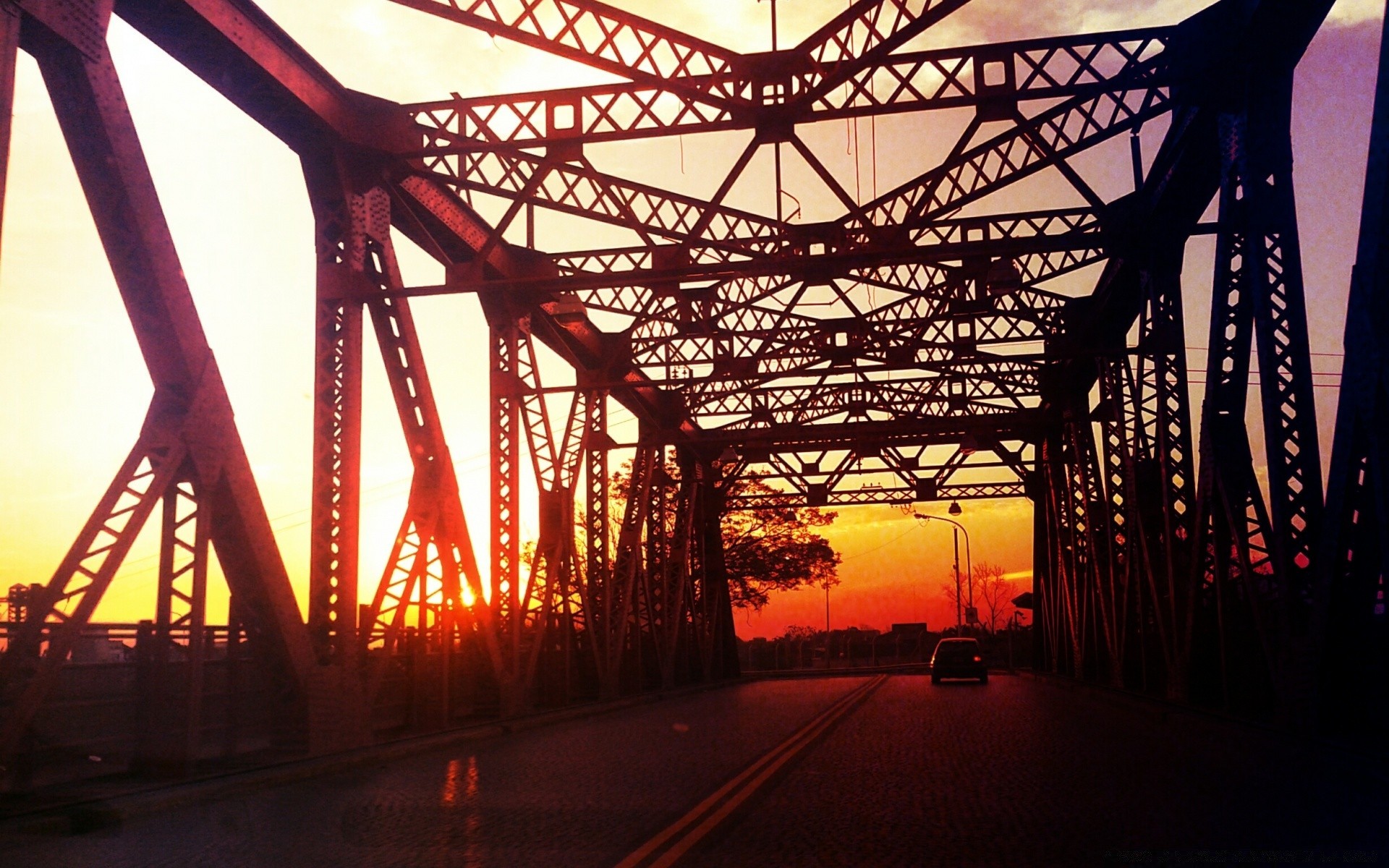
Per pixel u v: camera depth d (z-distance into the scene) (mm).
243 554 14594
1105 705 25359
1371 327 13477
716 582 48812
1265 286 16938
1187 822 9297
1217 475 18781
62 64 12398
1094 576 34312
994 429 37500
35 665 11258
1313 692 15203
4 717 10703
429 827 9531
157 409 13469
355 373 18172
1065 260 24219
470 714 21781
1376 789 11180
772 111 18156
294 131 17766
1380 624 14523
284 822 9984
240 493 14414
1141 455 25672
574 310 26641
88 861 8227
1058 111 18391
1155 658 26766
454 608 20344
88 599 11773
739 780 12328
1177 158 20453
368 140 18672
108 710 12555
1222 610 19484
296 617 15508
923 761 14156
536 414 25609
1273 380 16672
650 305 26141
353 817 10203
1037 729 18797
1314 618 15211
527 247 23188
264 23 15898
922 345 28797
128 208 12961
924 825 9297
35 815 9742
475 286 19344
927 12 17422
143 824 10047
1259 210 17141
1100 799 10688
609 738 18922
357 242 18531
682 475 43719
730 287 26984
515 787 12297
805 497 47312
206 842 9008
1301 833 8812
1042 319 30188
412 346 19375
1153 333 23250
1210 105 18203
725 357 30078
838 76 17828
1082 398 35625
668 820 9617
